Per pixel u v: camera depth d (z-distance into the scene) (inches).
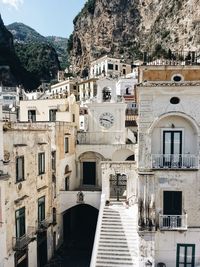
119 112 1711.4
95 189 1673.2
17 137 1055.0
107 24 6230.3
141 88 874.1
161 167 897.5
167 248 919.7
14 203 1024.2
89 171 1701.5
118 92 3058.6
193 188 901.2
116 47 6112.2
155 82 868.6
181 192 910.4
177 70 897.5
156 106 883.4
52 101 1875.0
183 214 906.7
